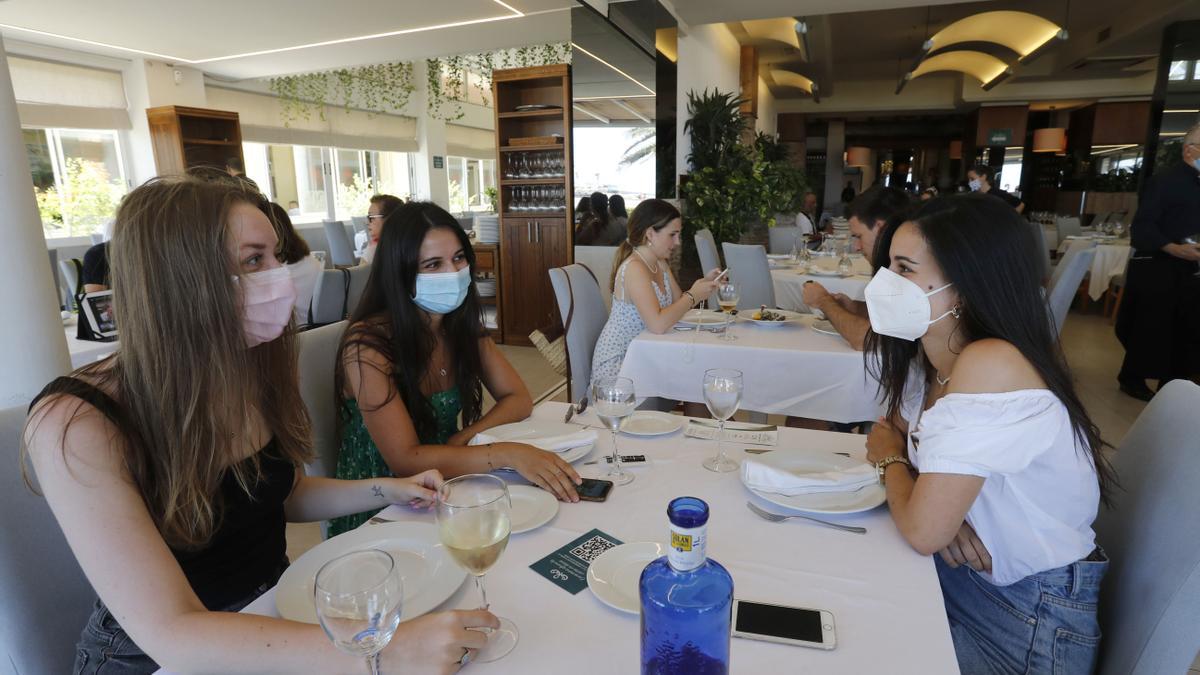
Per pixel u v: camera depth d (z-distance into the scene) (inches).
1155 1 270.1
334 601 24.9
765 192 247.6
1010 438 36.8
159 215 34.3
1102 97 445.4
